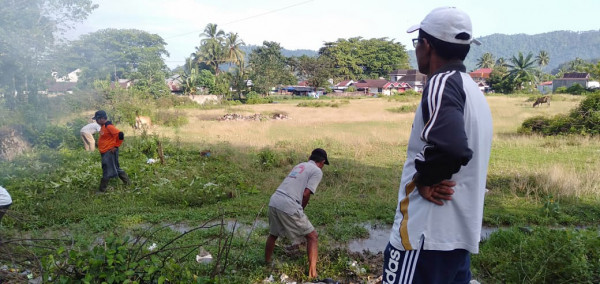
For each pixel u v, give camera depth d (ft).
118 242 11.70
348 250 18.74
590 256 14.88
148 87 160.56
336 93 284.00
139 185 31.19
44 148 45.88
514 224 22.62
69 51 57.26
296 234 16.26
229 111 123.65
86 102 67.05
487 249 17.92
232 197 28.78
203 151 43.50
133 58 191.01
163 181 32.19
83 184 31.24
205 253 17.79
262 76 234.79
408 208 7.01
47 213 23.98
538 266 14.75
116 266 11.05
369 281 15.48
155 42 216.54
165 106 128.88
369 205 26.55
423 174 6.34
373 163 40.47
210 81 199.52
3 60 47.60
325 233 21.63
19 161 38.93
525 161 41.11
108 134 29.76
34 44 50.11
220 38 245.04
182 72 219.41
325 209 25.46
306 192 16.88
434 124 6.16
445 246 6.73
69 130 52.37
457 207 6.70
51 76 53.26
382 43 364.79
